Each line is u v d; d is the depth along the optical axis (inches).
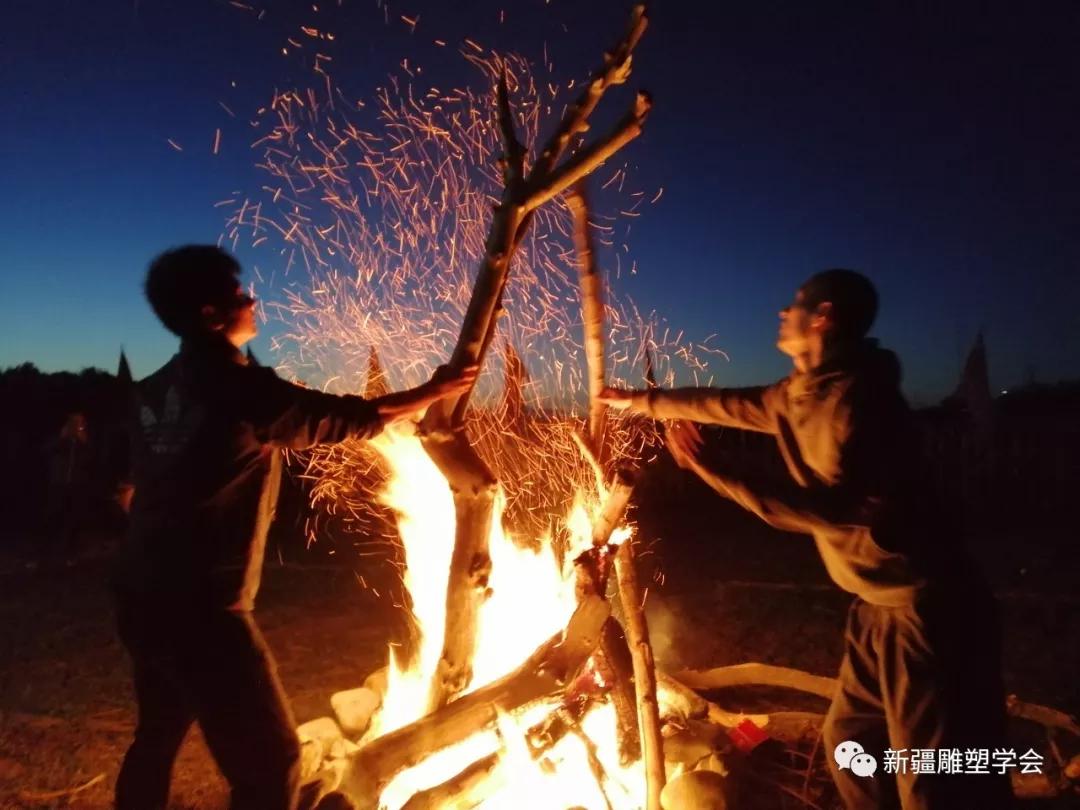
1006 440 450.3
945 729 98.5
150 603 95.3
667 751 132.2
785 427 112.3
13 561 339.6
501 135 117.5
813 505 102.2
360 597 274.5
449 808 115.9
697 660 208.5
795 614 246.4
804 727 149.7
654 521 412.2
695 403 119.7
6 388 553.6
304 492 390.9
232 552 96.7
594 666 128.5
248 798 99.1
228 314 99.3
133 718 173.5
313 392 98.6
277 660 211.8
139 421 101.0
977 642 100.1
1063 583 282.4
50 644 226.4
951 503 103.6
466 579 120.3
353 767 115.1
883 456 99.1
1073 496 432.8
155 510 96.0
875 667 106.1
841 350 102.8
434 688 125.0
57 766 150.8
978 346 464.8
